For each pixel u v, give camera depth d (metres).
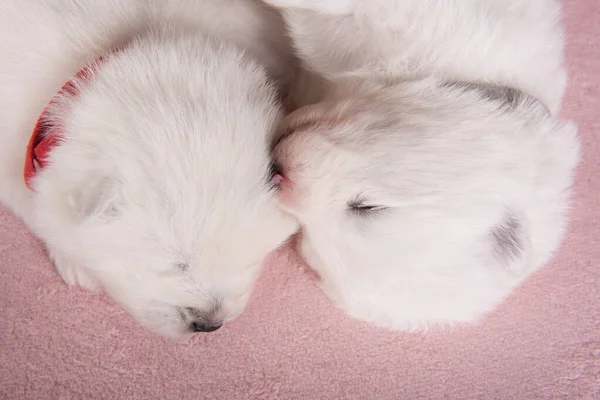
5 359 0.34
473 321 0.34
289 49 0.35
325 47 0.33
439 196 0.29
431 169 0.29
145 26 0.31
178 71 0.29
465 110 0.30
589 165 0.40
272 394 0.36
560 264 0.39
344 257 0.31
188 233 0.28
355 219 0.30
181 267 0.28
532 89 0.32
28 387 0.34
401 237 0.30
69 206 0.27
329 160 0.30
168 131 0.28
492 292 0.31
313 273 0.36
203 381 0.35
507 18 0.31
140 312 0.30
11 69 0.30
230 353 0.36
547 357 0.38
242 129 0.29
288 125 0.31
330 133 0.30
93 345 0.35
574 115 0.40
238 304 0.31
